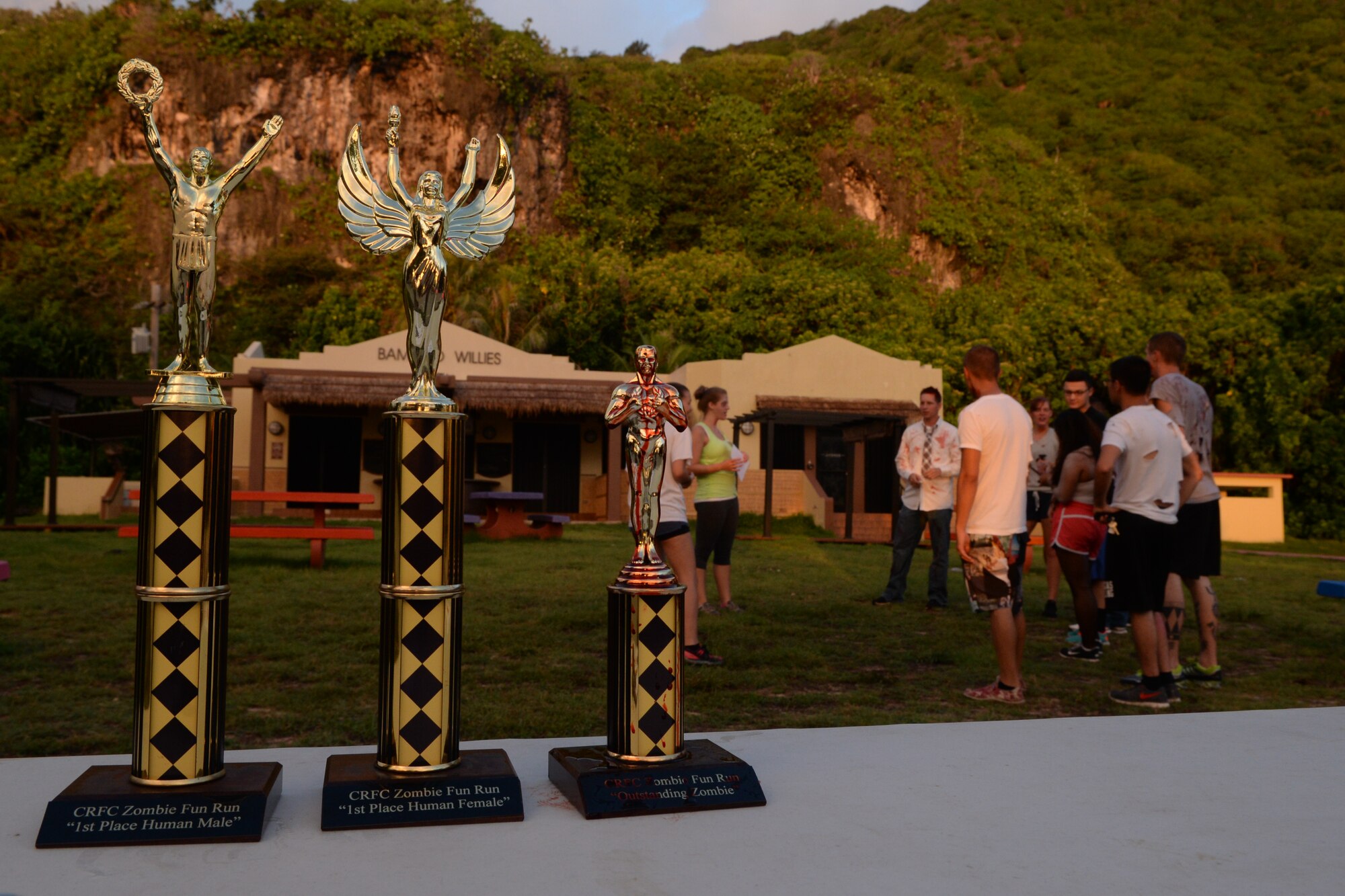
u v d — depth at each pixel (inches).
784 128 2486.5
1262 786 107.3
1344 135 2933.1
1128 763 116.7
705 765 99.0
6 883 74.8
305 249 2079.2
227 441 89.1
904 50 3836.1
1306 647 263.3
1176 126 3073.3
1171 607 214.1
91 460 908.6
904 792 103.7
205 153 88.5
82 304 2016.5
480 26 2330.2
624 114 2527.1
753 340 1435.8
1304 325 1162.0
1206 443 215.2
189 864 79.4
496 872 78.4
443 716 93.0
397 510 92.0
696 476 296.2
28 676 197.8
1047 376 1332.4
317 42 2247.8
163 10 2292.1
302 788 101.5
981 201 2460.6
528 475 978.7
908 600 343.0
